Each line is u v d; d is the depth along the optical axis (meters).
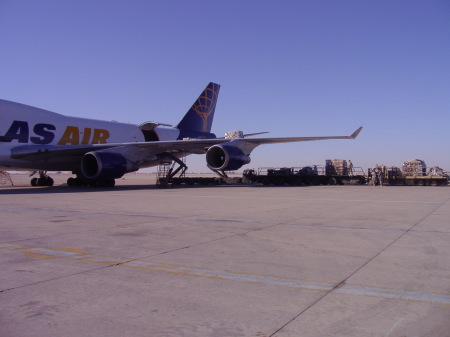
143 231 8.59
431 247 6.91
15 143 22.34
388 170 33.59
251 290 4.66
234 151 25.70
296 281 4.99
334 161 36.06
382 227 9.06
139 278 5.13
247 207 13.48
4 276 5.21
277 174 34.09
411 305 4.16
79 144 25.95
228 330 3.58
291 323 3.72
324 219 10.43
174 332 3.54
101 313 3.97
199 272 5.41
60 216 11.02
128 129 29.72
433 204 14.38
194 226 9.27
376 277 5.14
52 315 3.92
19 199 16.44
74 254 6.45
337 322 3.74
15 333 3.52
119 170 24.22
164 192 21.47
